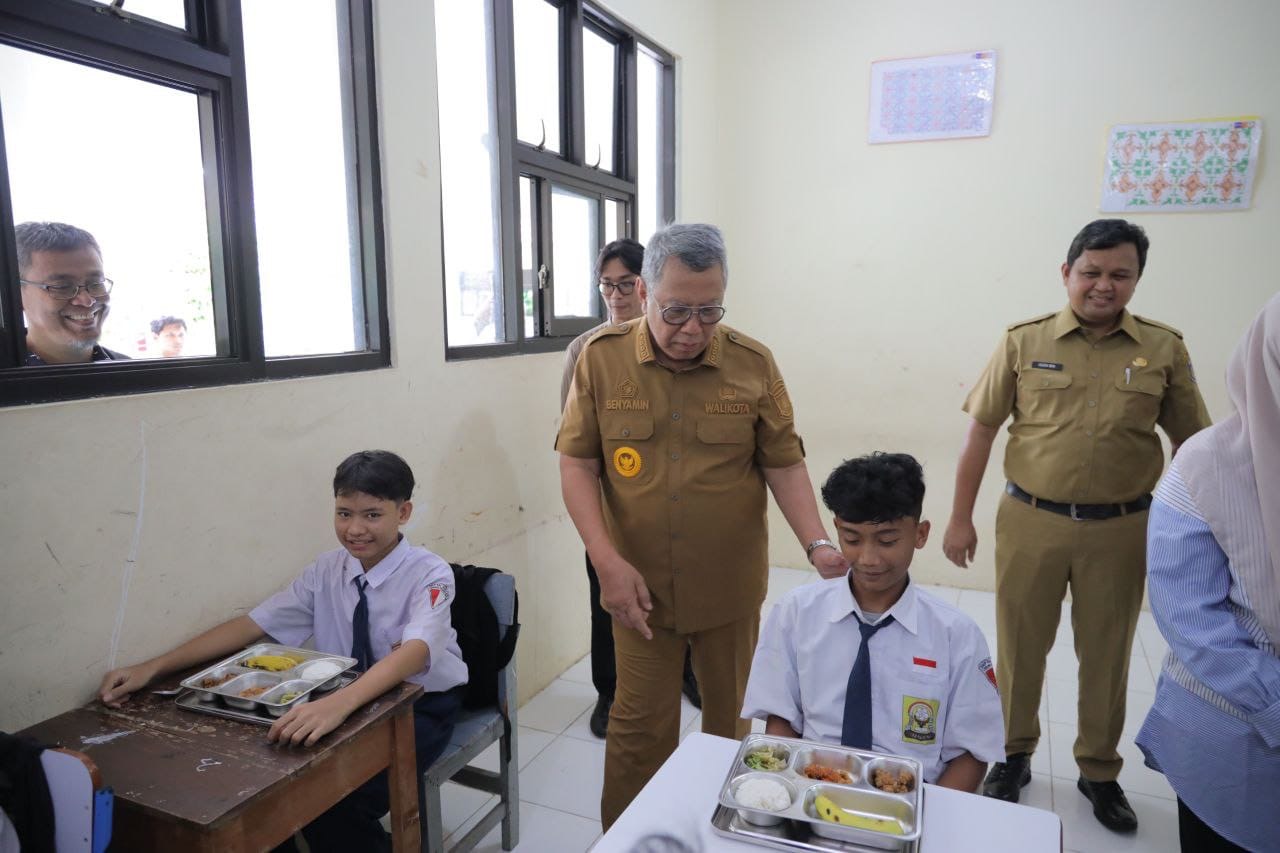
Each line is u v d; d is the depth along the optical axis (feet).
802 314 12.23
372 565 5.26
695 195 11.71
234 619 5.01
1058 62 10.48
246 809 3.45
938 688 3.83
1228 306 10.18
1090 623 6.27
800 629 4.10
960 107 10.96
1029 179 10.80
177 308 4.92
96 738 3.91
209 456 4.83
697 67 11.53
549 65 8.63
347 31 5.95
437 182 6.59
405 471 5.19
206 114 4.95
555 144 8.79
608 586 4.80
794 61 11.76
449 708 5.40
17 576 3.93
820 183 11.86
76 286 4.34
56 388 4.11
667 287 4.43
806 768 3.31
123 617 4.42
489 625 5.71
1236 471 3.12
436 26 6.82
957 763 3.81
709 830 2.94
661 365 4.99
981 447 6.86
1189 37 9.92
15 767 3.22
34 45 4.07
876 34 11.28
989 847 2.85
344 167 6.03
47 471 4.02
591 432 5.22
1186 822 3.52
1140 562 6.16
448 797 6.68
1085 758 6.52
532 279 8.44
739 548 5.16
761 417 5.15
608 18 9.37
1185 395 6.15
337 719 4.01
